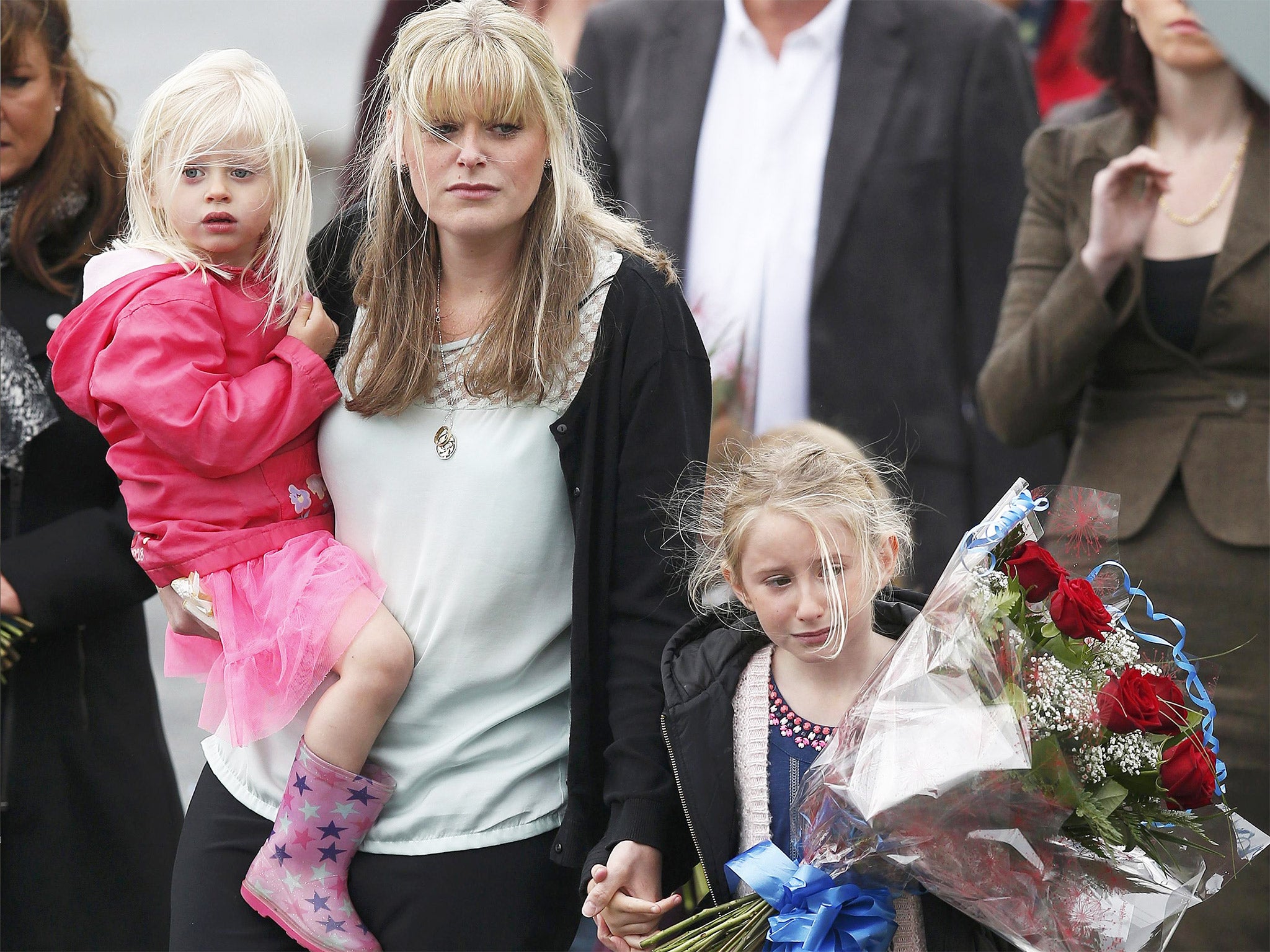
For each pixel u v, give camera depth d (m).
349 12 20.50
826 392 14.68
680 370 8.35
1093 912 7.30
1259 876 11.68
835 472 7.66
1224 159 12.31
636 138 15.16
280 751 8.65
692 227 14.98
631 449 8.26
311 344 8.70
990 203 14.65
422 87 7.86
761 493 7.57
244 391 8.46
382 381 8.30
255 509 8.68
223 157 8.62
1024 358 12.92
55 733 11.05
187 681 16.31
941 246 14.73
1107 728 6.98
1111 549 7.86
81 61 13.00
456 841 8.24
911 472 14.61
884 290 14.68
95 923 11.20
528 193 8.02
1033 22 16.12
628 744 8.12
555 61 8.17
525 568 8.22
